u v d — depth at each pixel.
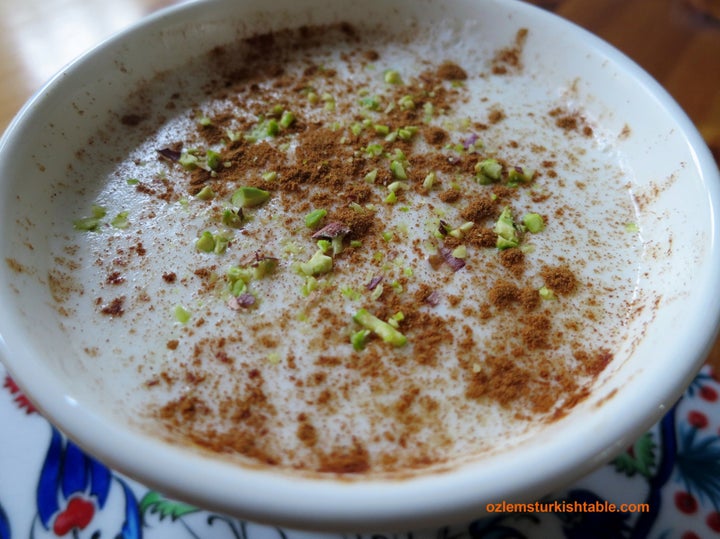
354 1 0.12
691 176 0.09
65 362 0.07
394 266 0.09
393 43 0.12
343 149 0.10
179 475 0.06
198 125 0.11
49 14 0.13
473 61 0.12
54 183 0.09
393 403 0.08
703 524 0.08
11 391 0.09
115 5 0.13
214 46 0.11
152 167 0.10
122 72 0.10
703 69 0.12
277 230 0.09
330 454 0.07
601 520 0.08
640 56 0.13
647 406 0.06
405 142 0.11
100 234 0.09
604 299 0.09
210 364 0.08
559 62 0.11
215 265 0.09
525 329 0.08
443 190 0.10
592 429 0.06
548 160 0.10
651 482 0.09
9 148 0.08
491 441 0.07
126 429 0.06
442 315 0.08
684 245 0.08
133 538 0.08
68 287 0.08
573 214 0.10
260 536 0.08
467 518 0.06
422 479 0.06
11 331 0.07
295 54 0.12
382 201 0.10
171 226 0.09
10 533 0.08
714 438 0.09
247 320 0.08
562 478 0.06
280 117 0.11
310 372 0.08
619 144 0.10
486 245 0.09
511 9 0.11
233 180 0.10
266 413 0.07
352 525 0.05
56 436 0.09
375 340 0.08
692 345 0.07
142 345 0.08
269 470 0.06
